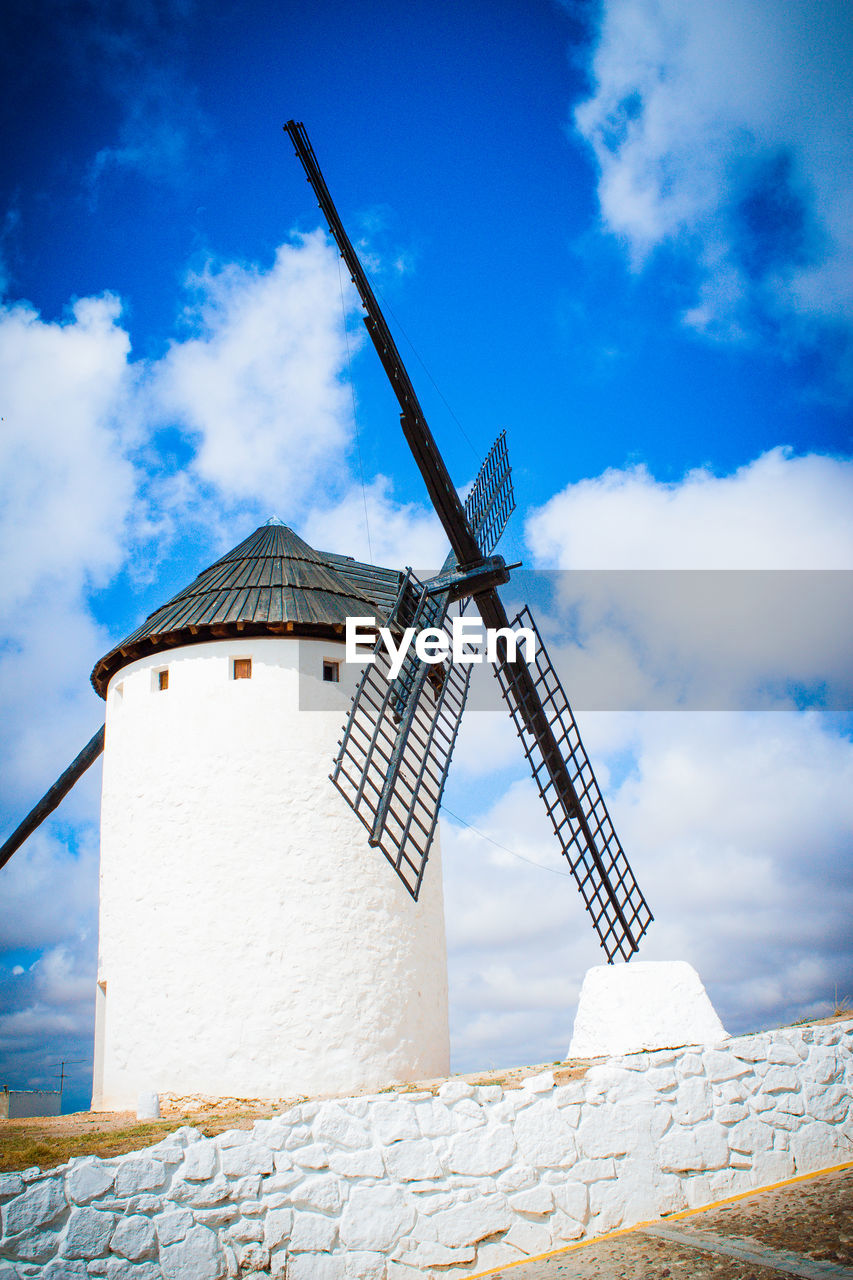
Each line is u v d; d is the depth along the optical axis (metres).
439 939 16.06
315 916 14.30
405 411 14.62
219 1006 13.77
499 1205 6.64
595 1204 6.88
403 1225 6.40
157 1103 12.47
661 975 9.43
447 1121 6.76
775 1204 7.04
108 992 14.57
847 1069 8.14
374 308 14.45
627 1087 7.35
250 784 14.73
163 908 14.36
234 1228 6.10
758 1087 7.76
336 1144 6.48
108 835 15.51
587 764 15.80
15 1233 5.69
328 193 14.37
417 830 15.83
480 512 16.95
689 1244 6.46
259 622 15.19
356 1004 14.13
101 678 16.94
